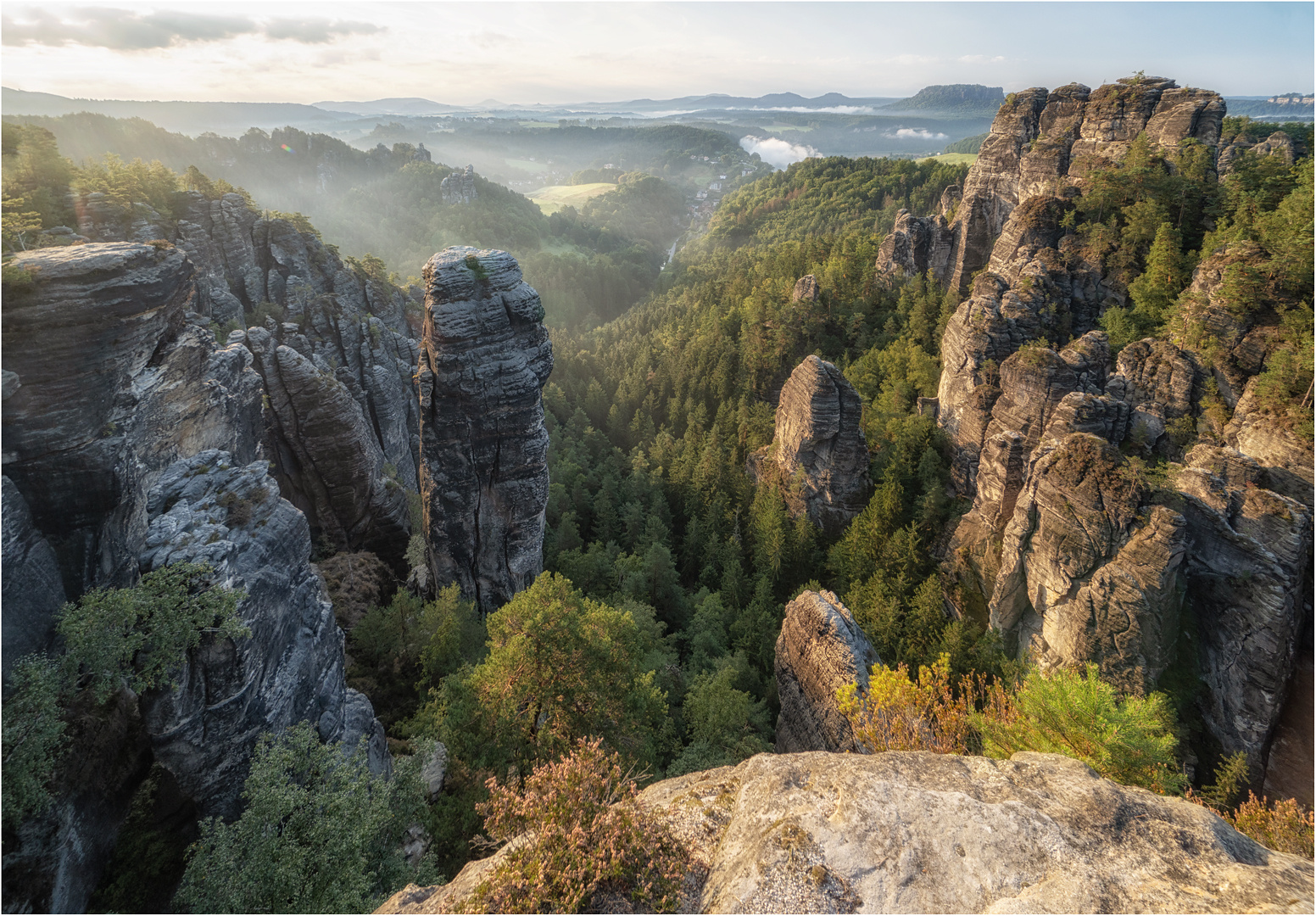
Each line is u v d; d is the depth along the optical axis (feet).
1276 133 269.85
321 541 210.79
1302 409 131.13
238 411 141.79
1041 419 168.45
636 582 214.90
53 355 82.28
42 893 62.03
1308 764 99.60
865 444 232.73
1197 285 182.80
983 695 134.92
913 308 331.36
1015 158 324.39
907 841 36.09
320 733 96.73
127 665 74.38
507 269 171.73
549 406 417.69
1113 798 38.50
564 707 103.60
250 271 300.81
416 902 42.06
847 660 114.62
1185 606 112.47
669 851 38.93
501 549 186.39
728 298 509.35
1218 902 31.01
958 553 177.99
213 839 69.36
